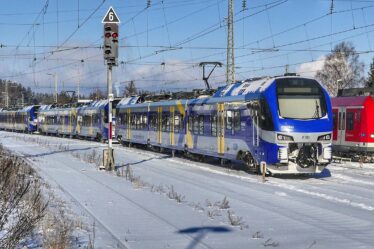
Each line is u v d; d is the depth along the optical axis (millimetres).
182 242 8828
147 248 8414
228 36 38062
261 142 19172
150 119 34031
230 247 8492
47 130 65125
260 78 20953
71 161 25531
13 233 7906
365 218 11234
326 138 18891
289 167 18609
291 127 18422
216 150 23719
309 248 8453
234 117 21781
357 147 26906
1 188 9867
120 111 41156
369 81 82500
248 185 16906
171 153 31922
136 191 15094
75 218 10633
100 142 46719
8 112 83000
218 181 17969
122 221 10609
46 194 13703
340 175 20250
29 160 25188
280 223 10555
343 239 9148
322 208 12492
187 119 27516
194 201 13383
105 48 21438
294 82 19078
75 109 54906
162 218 10945
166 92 33281
